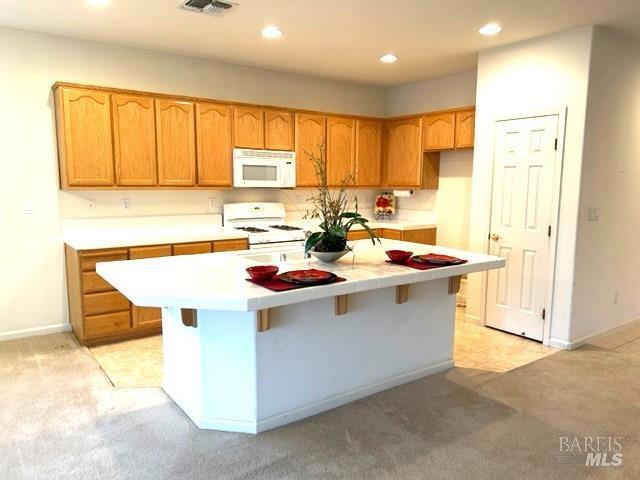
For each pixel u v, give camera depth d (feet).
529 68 12.66
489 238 13.93
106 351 12.03
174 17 11.24
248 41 13.15
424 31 12.09
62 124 12.23
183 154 14.07
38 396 9.48
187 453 7.56
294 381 8.64
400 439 8.04
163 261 9.55
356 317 9.43
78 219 13.53
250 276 7.79
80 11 10.83
